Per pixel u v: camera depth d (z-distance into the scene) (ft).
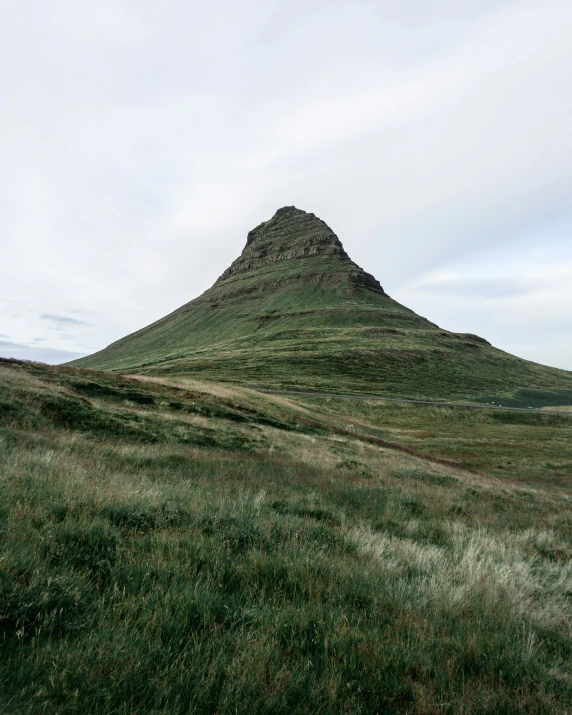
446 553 23.41
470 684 10.46
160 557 14.82
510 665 11.53
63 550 14.30
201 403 103.60
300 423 118.21
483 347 554.05
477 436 184.55
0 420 49.26
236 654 10.15
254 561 16.01
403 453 104.63
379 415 245.86
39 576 11.64
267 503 29.84
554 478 109.50
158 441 59.82
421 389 342.03
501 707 9.76
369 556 20.13
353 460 72.84
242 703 8.46
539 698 10.29
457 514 40.50
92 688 8.29
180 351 566.77
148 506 21.22
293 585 14.78
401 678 10.20
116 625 10.70
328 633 11.55
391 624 13.08
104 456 42.11
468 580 17.85
